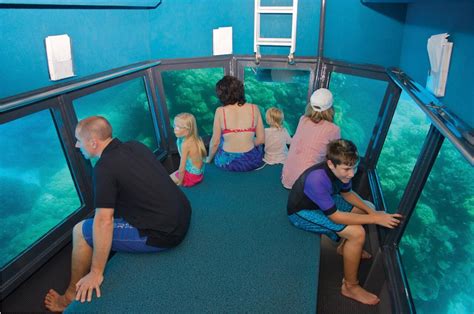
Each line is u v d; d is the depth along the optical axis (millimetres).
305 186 2547
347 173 2338
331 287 2654
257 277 2406
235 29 4398
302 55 4371
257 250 2652
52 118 2826
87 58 3234
